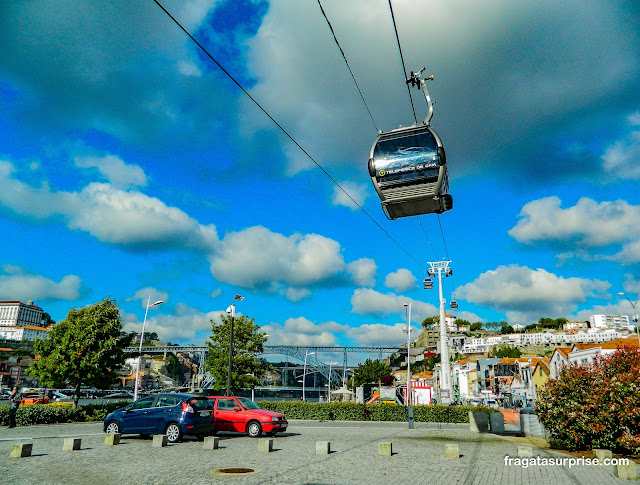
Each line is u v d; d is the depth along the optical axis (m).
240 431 18.38
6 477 9.22
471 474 10.07
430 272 44.62
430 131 13.55
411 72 13.34
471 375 91.44
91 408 25.47
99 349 24.80
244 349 33.78
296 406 32.38
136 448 14.05
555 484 8.95
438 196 13.78
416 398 40.91
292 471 10.29
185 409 15.76
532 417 19.70
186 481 9.02
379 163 13.84
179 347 133.38
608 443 13.43
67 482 8.81
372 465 11.27
